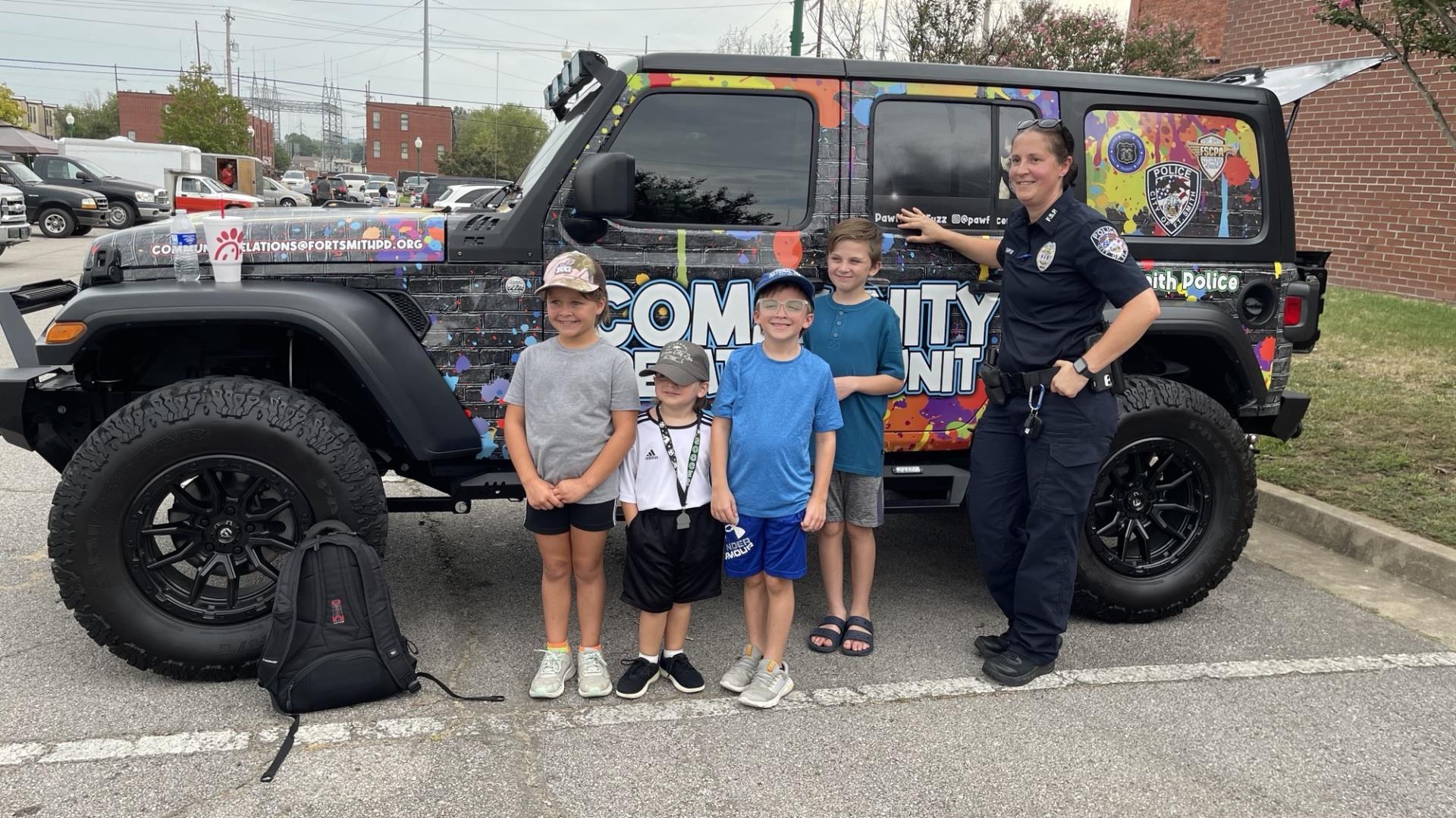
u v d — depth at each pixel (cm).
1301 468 519
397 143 8512
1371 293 1017
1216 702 309
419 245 318
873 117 343
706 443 302
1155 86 366
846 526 348
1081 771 267
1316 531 461
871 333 322
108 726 277
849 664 333
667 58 329
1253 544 460
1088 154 359
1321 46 1062
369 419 358
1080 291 298
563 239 325
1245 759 275
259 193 4128
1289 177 381
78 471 284
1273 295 376
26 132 3191
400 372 311
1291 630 367
